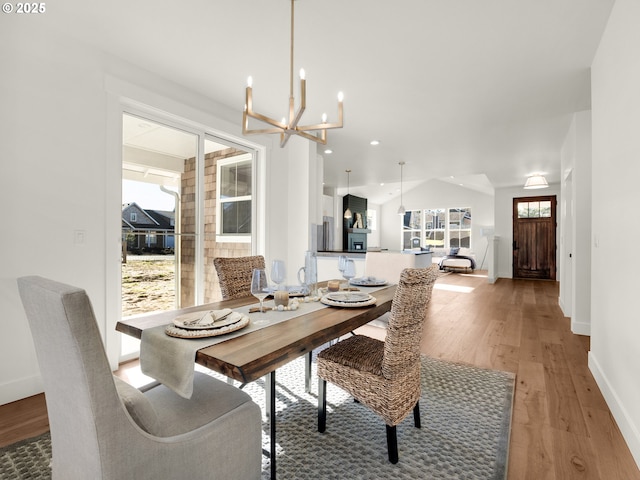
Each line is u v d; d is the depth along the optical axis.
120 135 2.62
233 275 2.30
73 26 2.22
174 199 3.14
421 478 1.45
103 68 2.50
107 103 2.53
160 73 2.84
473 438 1.74
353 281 2.52
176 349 1.20
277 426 1.85
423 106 3.49
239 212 3.81
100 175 2.48
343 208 10.66
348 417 1.94
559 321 4.22
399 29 2.24
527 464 1.57
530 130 4.20
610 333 2.12
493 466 1.53
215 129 3.36
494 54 2.53
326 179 8.04
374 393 1.56
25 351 2.14
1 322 2.05
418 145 4.91
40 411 1.97
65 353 0.85
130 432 0.91
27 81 2.13
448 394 2.23
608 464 1.57
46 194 2.21
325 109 3.57
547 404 2.12
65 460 0.99
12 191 2.07
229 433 1.14
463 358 2.91
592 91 2.58
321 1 1.97
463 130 4.22
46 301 0.85
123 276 2.78
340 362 1.69
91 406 0.84
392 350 1.48
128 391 1.00
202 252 3.36
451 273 10.23
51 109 2.23
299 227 4.47
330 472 1.48
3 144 2.04
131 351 2.78
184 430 1.13
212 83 3.01
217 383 1.43
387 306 1.85
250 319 1.52
